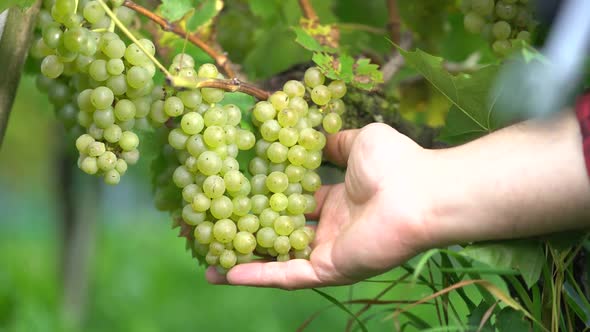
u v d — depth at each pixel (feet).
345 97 3.08
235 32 3.64
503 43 2.86
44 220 19.47
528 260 2.53
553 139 2.40
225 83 2.66
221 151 2.65
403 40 3.56
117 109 2.61
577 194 2.36
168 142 2.83
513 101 2.55
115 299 10.36
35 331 6.98
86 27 2.67
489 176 2.42
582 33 2.25
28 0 2.65
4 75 2.72
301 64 3.17
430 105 3.52
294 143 2.71
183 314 10.58
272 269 2.64
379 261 2.53
